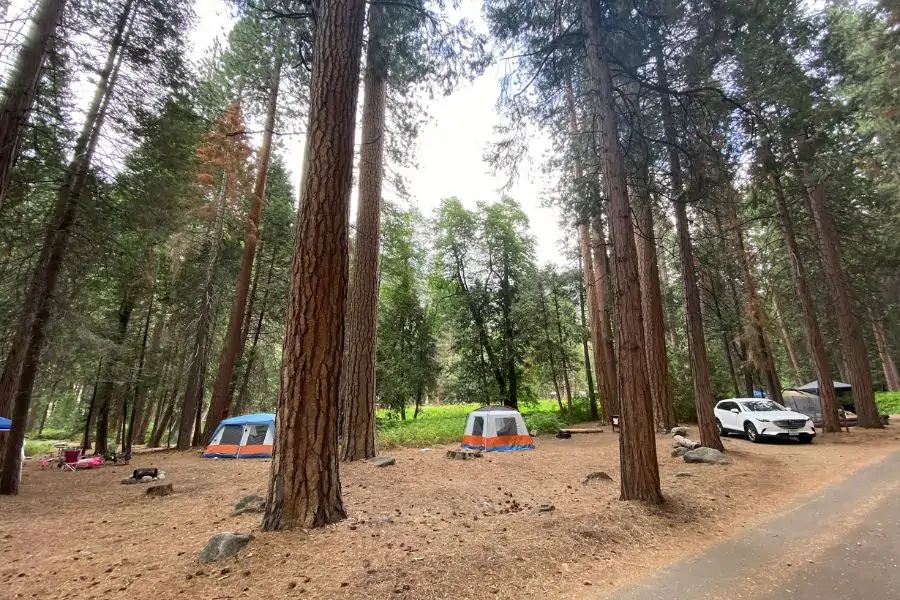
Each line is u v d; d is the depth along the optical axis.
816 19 8.85
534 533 4.77
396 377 25.17
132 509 6.96
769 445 12.63
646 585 3.76
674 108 8.71
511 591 3.62
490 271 28.36
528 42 8.49
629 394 6.35
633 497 6.11
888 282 20.27
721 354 24.75
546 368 27.28
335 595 3.42
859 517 5.55
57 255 9.69
